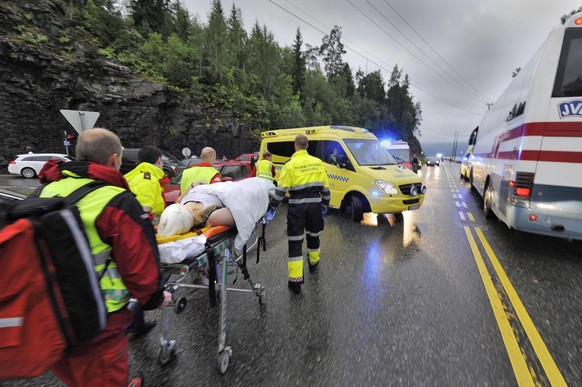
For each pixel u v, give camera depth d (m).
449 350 2.64
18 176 19.48
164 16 48.12
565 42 4.27
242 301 3.51
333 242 5.71
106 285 1.48
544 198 4.51
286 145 9.54
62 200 1.31
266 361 2.52
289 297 3.61
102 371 1.52
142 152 3.68
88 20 29.72
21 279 1.17
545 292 3.69
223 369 2.37
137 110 25.31
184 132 27.83
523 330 2.92
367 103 67.50
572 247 5.36
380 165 7.32
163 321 2.46
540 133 4.45
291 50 65.44
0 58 20.42
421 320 3.10
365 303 3.45
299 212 3.78
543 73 4.41
